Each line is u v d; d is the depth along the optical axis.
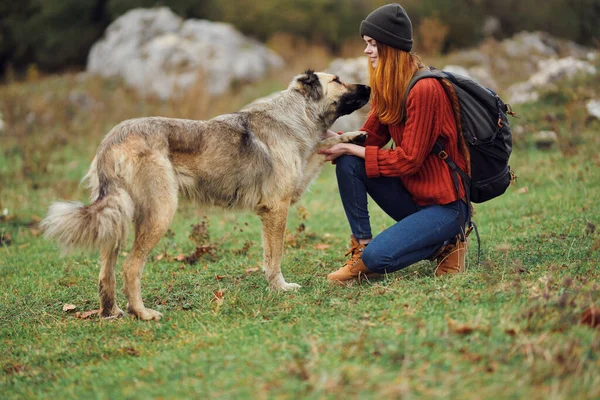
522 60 15.31
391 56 3.93
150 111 13.37
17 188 8.34
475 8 22.06
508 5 22.27
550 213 5.66
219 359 2.91
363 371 2.54
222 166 4.07
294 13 22.03
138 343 3.45
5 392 2.92
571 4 23.00
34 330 3.84
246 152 4.14
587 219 5.15
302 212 6.32
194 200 4.17
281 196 4.30
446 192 3.97
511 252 4.51
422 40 18.78
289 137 4.36
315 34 21.95
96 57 18.75
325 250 5.43
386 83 3.96
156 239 3.88
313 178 4.59
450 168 3.98
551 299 3.19
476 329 2.89
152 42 17.38
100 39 23.38
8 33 23.72
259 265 5.01
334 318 3.38
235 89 16.44
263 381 2.56
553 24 22.42
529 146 8.65
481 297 3.41
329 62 18.94
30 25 23.31
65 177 9.14
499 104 3.87
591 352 2.62
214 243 5.65
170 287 4.50
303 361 2.71
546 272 3.79
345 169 4.23
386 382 2.45
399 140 4.16
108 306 4.00
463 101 3.84
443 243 4.10
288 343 3.03
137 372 2.94
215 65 16.61
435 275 4.07
